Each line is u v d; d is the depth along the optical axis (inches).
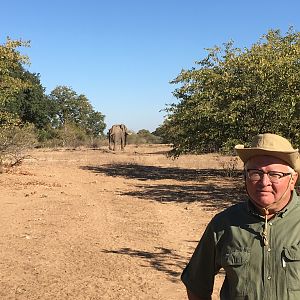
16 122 765.3
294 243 93.7
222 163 1052.5
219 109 665.6
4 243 327.0
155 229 380.5
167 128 906.7
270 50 644.7
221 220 103.3
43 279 252.5
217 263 104.3
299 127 610.2
